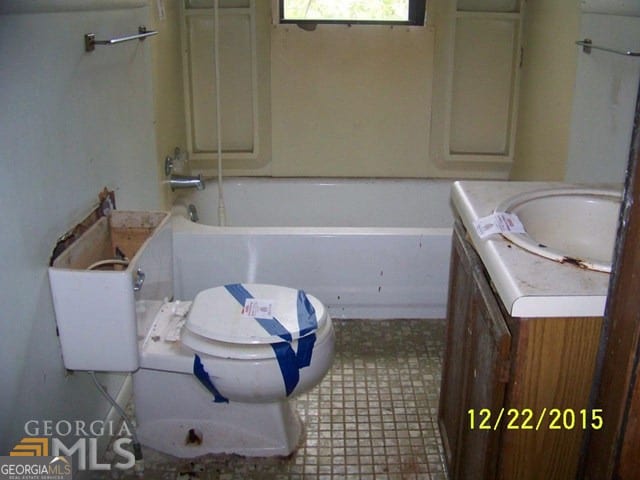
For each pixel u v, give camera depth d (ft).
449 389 6.00
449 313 5.95
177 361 5.58
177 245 8.30
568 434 3.92
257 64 9.96
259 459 6.36
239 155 10.37
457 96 10.27
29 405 4.76
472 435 4.75
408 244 8.46
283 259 8.45
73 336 5.23
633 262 2.52
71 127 5.37
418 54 10.00
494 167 10.57
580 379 3.77
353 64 10.07
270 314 5.74
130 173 6.98
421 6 9.80
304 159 10.61
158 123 8.15
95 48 5.83
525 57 9.79
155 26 7.96
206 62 9.96
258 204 10.51
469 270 4.91
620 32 6.50
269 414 6.26
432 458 6.37
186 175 9.04
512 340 3.76
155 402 6.23
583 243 5.21
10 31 4.30
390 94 10.23
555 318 3.64
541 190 5.33
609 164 6.75
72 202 5.42
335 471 6.21
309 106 10.30
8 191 4.36
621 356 2.63
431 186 10.50
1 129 4.24
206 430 6.32
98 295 5.07
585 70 7.45
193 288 8.54
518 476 4.08
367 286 8.68
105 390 5.97
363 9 9.86
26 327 4.68
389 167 10.67
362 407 7.09
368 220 10.63
